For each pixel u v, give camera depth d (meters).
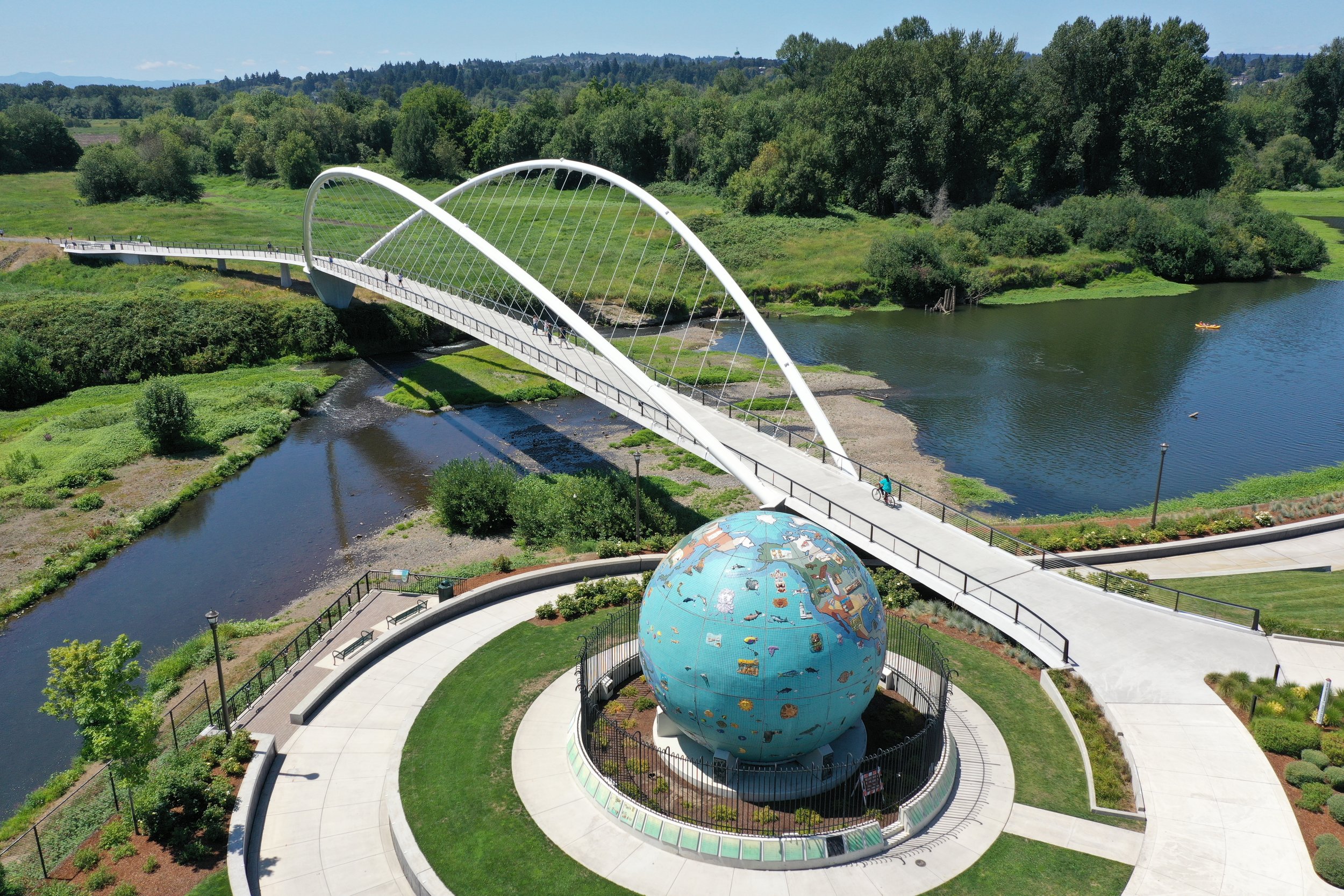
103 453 58.12
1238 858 20.95
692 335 91.81
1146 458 56.94
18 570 43.69
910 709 26.81
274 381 75.56
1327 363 78.19
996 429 62.78
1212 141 132.25
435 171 167.50
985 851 21.50
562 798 23.77
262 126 175.88
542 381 75.88
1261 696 26.64
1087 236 120.31
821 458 55.66
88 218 127.31
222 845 22.30
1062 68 130.88
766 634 20.75
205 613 40.12
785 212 132.25
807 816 21.45
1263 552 40.44
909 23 155.00
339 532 48.34
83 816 24.42
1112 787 23.38
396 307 89.19
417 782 24.55
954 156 130.12
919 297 106.31
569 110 189.25
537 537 44.53
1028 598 32.81
